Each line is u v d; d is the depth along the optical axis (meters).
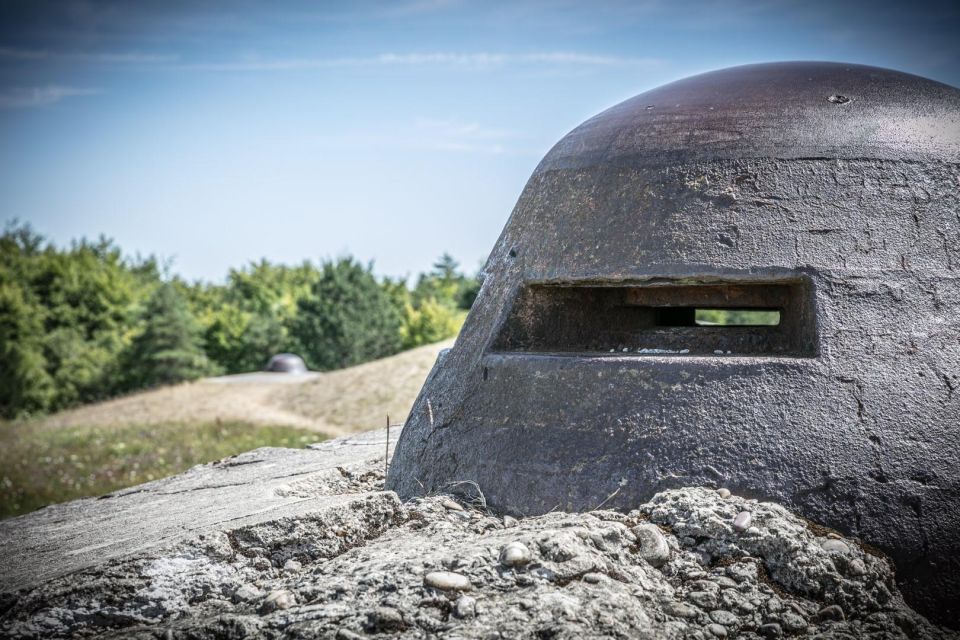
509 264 3.70
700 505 2.79
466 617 2.35
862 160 3.27
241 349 36.28
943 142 3.34
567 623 2.28
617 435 3.07
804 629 2.49
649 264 3.25
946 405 2.93
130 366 31.86
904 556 2.77
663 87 3.95
